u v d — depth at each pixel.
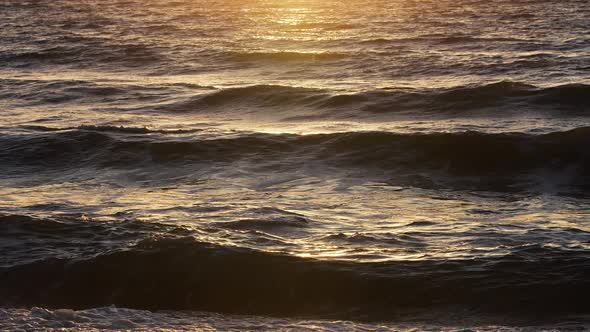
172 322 10.19
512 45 52.25
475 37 56.69
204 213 16.58
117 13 92.81
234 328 10.02
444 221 15.96
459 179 21.31
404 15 81.00
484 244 13.51
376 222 15.95
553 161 22.27
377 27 68.25
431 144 23.09
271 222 15.52
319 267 11.85
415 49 51.47
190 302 11.48
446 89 31.92
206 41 59.88
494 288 11.21
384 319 10.76
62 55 53.41
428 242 13.75
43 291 11.88
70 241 13.59
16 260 12.69
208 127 29.05
